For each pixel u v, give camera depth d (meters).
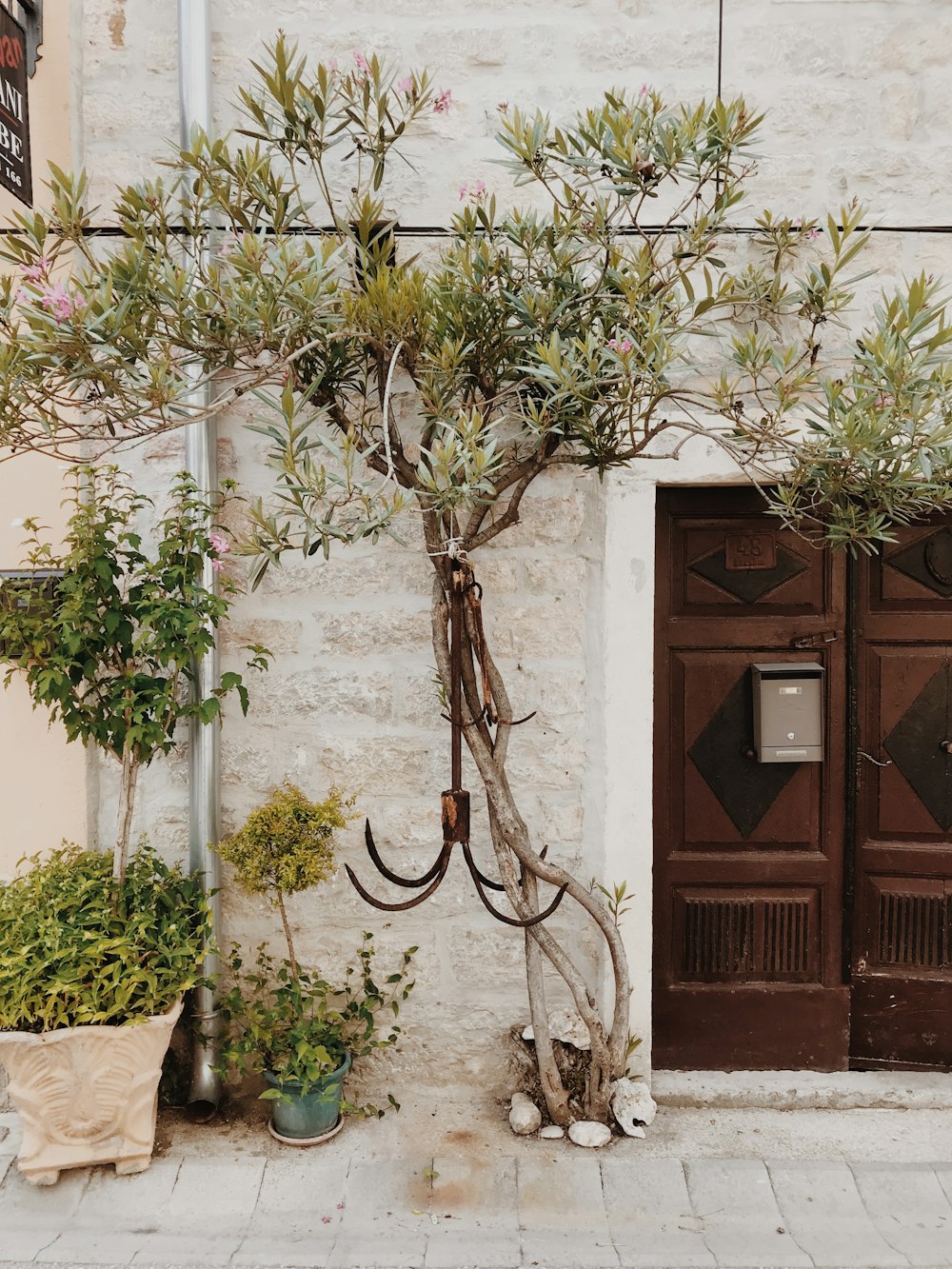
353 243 2.69
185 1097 3.17
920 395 2.25
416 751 3.21
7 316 2.37
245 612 3.19
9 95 2.73
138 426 2.42
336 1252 2.52
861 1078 3.33
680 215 2.96
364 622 3.19
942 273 3.11
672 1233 2.61
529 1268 2.47
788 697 3.20
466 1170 2.85
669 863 3.37
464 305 2.57
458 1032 3.23
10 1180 2.77
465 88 3.10
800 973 3.37
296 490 2.25
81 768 3.17
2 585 2.80
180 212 2.76
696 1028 3.36
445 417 2.45
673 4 3.08
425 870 3.22
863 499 2.69
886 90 3.09
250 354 2.45
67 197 2.43
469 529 2.71
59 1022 2.66
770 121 3.09
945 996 3.36
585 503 3.15
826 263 3.09
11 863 3.23
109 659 2.88
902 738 3.34
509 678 3.18
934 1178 2.86
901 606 3.31
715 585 3.31
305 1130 2.95
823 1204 2.73
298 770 3.21
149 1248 2.52
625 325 2.52
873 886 3.36
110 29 3.10
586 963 3.22
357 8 3.09
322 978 3.23
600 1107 3.01
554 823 3.20
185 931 2.88
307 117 2.57
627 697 3.13
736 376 3.08
